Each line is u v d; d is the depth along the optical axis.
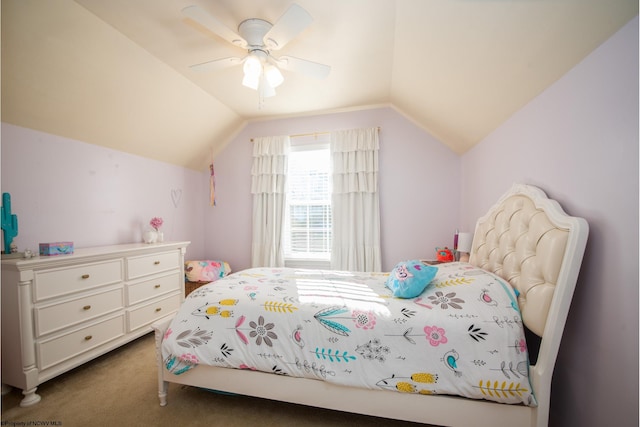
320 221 3.47
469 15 1.37
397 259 3.17
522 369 1.18
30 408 1.59
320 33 1.87
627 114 0.98
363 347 1.35
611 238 1.05
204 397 1.72
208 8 1.62
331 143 3.29
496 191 2.11
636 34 0.95
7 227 1.78
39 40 1.62
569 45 1.18
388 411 1.33
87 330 1.92
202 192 3.81
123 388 1.79
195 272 3.17
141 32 1.84
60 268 1.77
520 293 1.35
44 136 2.07
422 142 3.10
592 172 1.15
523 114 1.70
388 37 1.91
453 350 1.25
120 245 2.55
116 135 2.53
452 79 1.94
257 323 1.50
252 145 3.63
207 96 2.84
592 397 1.14
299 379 1.42
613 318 1.04
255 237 3.52
